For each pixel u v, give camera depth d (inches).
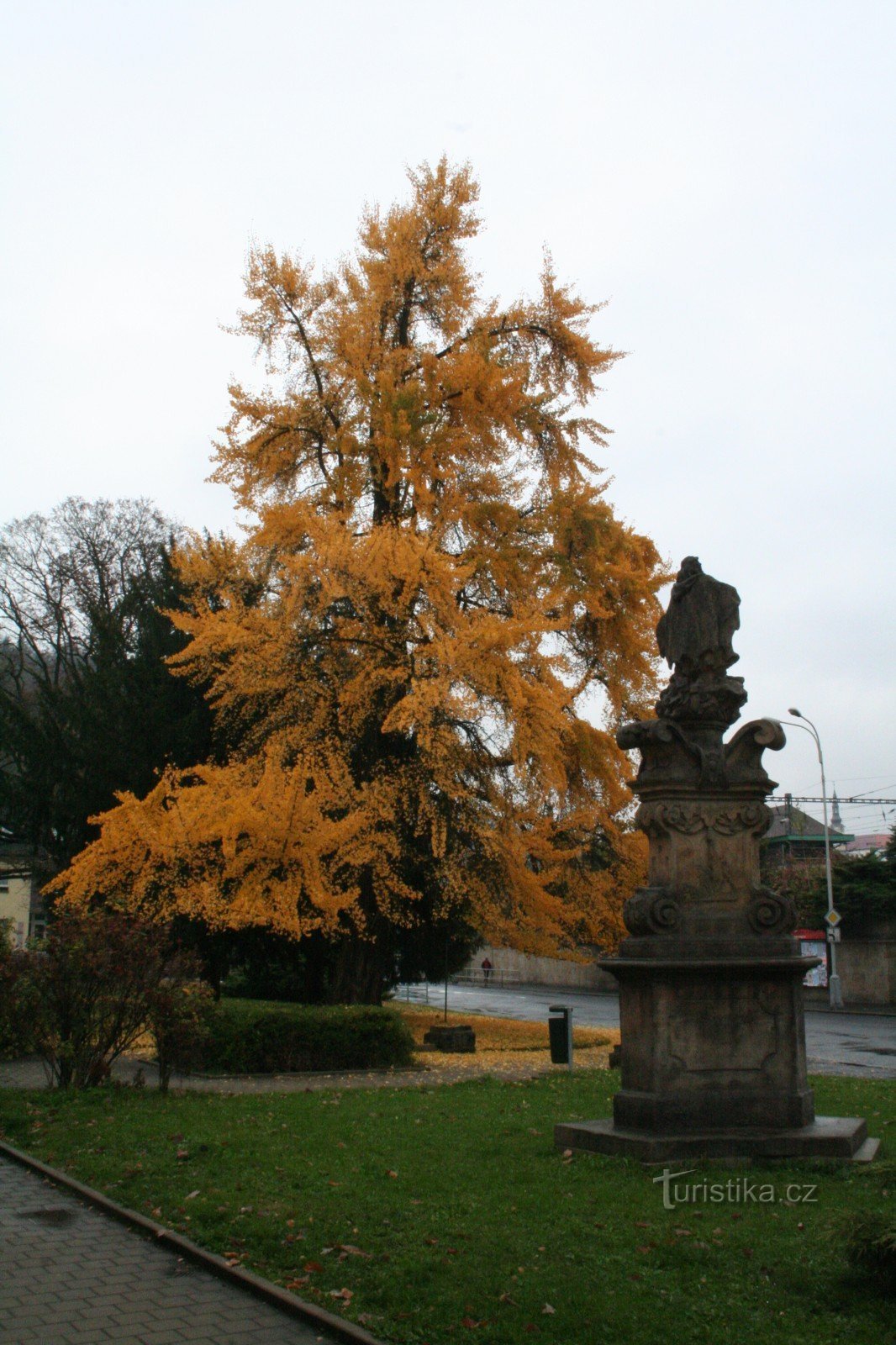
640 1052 307.7
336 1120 378.6
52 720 948.0
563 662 738.2
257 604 816.3
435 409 814.5
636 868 818.8
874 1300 187.3
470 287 888.9
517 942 781.9
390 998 1293.1
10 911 1615.4
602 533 813.2
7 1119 379.6
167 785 699.4
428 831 745.6
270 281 858.8
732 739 329.4
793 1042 304.3
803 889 1584.6
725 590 341.1
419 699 659.4
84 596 1391.5
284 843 667.4
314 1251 220.7
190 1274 218.1
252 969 942.4
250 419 838.5
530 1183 272.2
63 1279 215.0
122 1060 615.8
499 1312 183.5
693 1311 182.9
